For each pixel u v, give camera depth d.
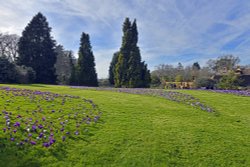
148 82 48.12
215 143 9.47
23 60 53.16
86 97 18.44
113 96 20.06
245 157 8.44
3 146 7.55
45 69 54.53
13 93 15.74
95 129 10.02
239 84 39.09
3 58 41.00
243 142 9.75
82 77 54.16
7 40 58.28
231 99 19.86
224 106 17.14
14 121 9.57
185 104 17.03
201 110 15.28
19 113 10.86
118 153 8.10
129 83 47.41
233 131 11.12
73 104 14.16
